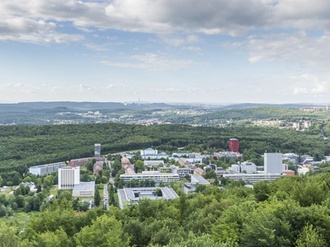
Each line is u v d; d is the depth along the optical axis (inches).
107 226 2839.6
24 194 7824.8
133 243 2881.4
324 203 2532.0
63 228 3203.7
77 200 7116.1
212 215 3211.1
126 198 7549.2
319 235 2151.8
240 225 2349.9
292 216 2282.2
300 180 3951.8
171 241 2121.1
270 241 2100.1
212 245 1918.1
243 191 4495.6
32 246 2677.2
